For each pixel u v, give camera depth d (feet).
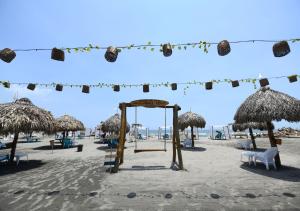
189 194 18.11
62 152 51.67
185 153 46.83
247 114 28.91
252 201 16.33
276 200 16.49
